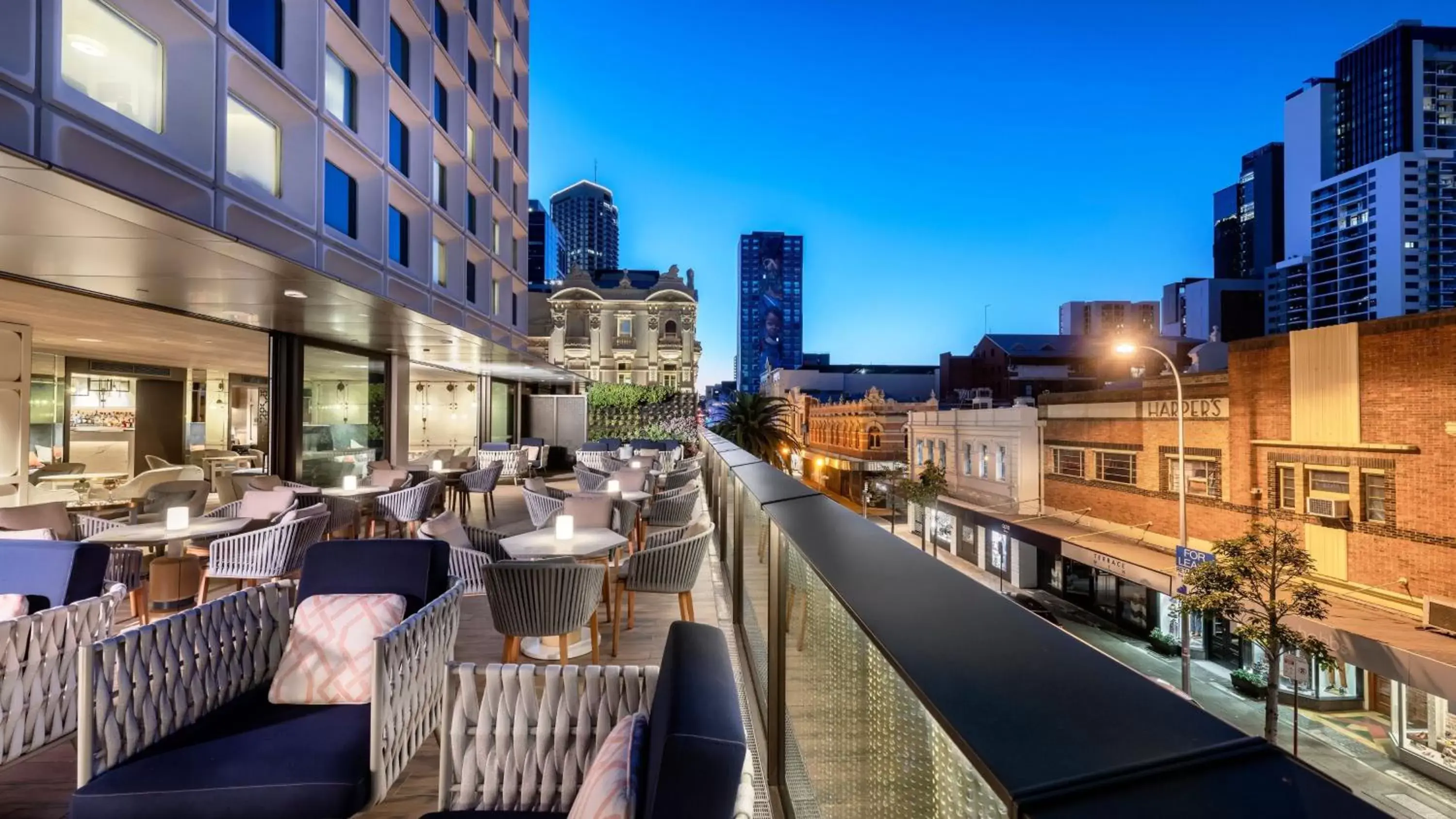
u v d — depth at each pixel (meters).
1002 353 51.62
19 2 4.24
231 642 2.56
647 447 18.50
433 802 2.65
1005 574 23.61
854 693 1.33
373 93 9.78
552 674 2.04
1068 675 0.64
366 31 9.58
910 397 64.44
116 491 10.09
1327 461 12.26
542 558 4.62
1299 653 11.00
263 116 7.52
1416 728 10.70
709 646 1.42
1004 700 0.57
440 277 13.22
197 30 5.98
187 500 7.32
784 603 2.11
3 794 2.68
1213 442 15.14
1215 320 122.62
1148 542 17.30
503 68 17.70
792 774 2.09
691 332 44.97
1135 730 0.51
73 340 11.28
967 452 27.22
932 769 0.89
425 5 11.65
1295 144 147.25
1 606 2.94
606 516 6.10
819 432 49.75
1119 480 18.62
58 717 2.82
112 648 2.08
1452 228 103.81
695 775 0.89
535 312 45.16
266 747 2.17
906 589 1.02
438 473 10.70
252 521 5.81
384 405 13.41
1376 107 131.50
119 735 2.07
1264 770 0.43
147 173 5.41
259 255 5.17
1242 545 11.89
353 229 9.65
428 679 2.62
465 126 13.76
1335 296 113.38
